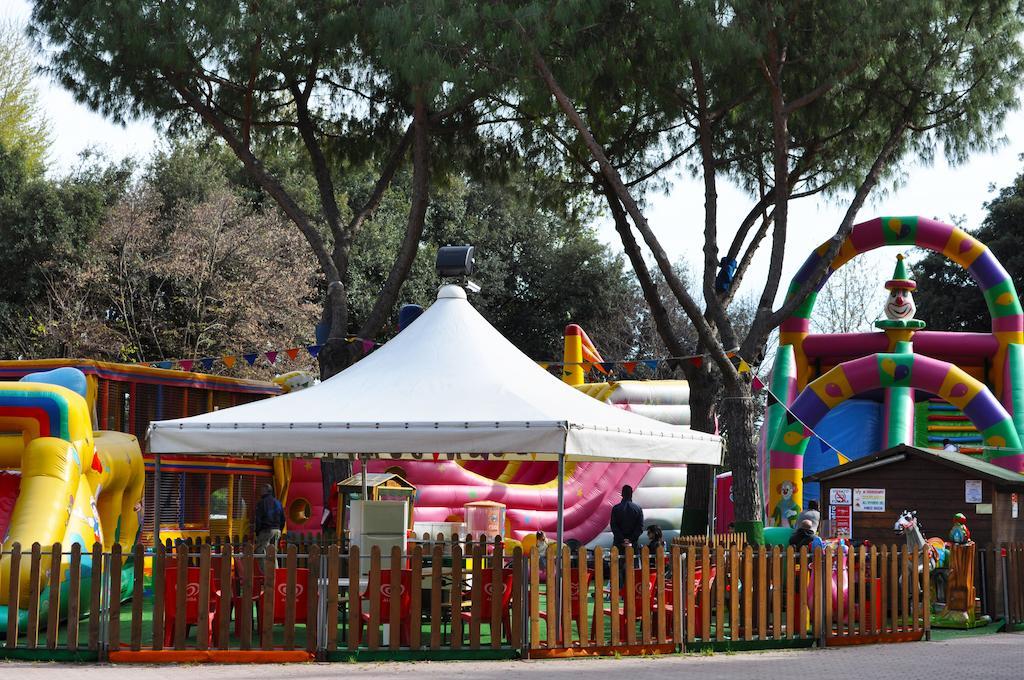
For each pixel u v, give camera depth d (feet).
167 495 59.16
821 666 37.01
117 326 128.06
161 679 32.27
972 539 59.16
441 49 56.44
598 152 57.57
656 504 72.49
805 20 60.70
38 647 36.68
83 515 43.50
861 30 57.41
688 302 57.16
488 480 67.15
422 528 61.67
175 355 129.29
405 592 37.60
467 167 71.67
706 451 45.19
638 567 40.04
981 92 64.44
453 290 46.57
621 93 65.72
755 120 67.46
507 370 42.88
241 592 38.01
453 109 64.54
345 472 64.18
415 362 43.14
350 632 36.60
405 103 69.00
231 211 134.62
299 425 38.75
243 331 128.57
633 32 59.77
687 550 41.32
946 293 141.79
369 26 60.18
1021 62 63.67
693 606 40.11
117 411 57.26
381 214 146.72
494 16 55.98
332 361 61.52
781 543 61.82
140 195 132.87
